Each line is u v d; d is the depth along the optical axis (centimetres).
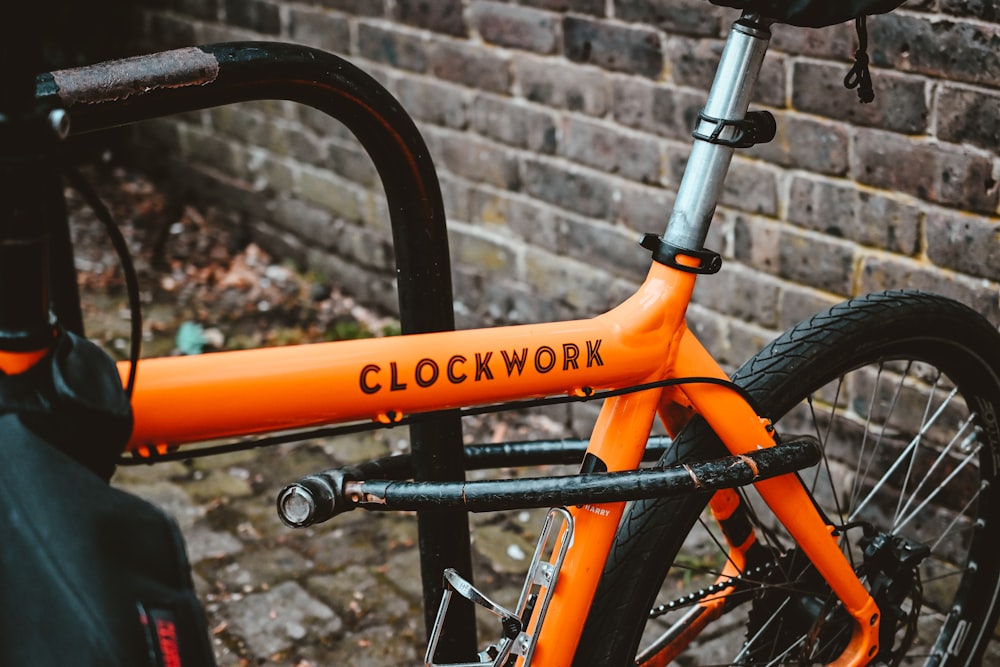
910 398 222
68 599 85
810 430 241
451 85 300
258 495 270
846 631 165
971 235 207
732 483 135
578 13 262
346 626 227
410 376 122
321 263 367
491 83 289
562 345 130
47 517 88
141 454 111
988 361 170
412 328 146
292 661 218
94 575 87
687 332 141
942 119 206
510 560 244
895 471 228
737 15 232
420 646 221
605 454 138
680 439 147
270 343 336
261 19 354
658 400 140
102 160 445
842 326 155
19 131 87
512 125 288
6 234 90
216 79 119
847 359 155
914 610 175
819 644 165
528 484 129
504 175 295
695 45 242
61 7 418
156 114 118
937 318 162
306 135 355
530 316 302
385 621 228
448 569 139
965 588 188
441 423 144
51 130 88
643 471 132
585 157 273
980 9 195
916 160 212
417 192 139
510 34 279
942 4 200
